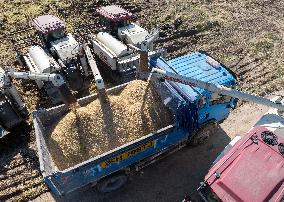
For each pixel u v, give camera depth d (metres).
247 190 8.14
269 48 16.45
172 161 11.52
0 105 11.81
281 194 8.05
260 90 14.20
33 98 13.61
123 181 10.35
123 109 10.55
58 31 13.82
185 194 10.54
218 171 8.66
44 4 18.89
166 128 9.80
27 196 10.41
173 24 17.56
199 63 11.38
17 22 17.50
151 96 11.07
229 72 11.20
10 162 11.38
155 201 10.35
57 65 13.05
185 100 10.12
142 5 19.08
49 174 8.30
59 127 10.16
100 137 9.99
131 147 9.39
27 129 12.41
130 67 13.35
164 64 11.27
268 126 10.19
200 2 19.69
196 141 11.60
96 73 10.38
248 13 19.02
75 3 18.94
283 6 19.77
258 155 8.70
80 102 10.65
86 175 9.12
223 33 17.39
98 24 17.31
